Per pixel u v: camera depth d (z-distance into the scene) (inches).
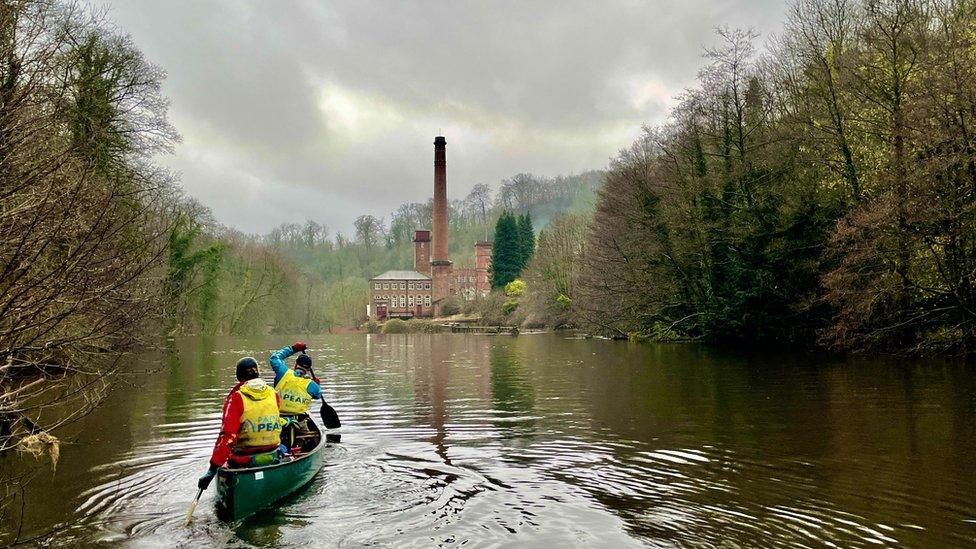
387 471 343.0
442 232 4010.8
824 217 1047.0
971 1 855.1
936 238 813.9
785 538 241.9
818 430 439.2
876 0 885.8
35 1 332.8
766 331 1190.9
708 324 1320.1
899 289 854.5
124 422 506.9
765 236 1123.9
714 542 238.4
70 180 297.3
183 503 292.2
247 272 2532.0
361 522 261.6
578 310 1856.5
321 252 6058.1
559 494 299.4
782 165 1122.0
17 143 273.4
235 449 298.4
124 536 250.1
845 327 914.1
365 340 2197.3
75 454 394.0
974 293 817.5
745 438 419.8
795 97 1137.4
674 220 1279.5
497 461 364.8
